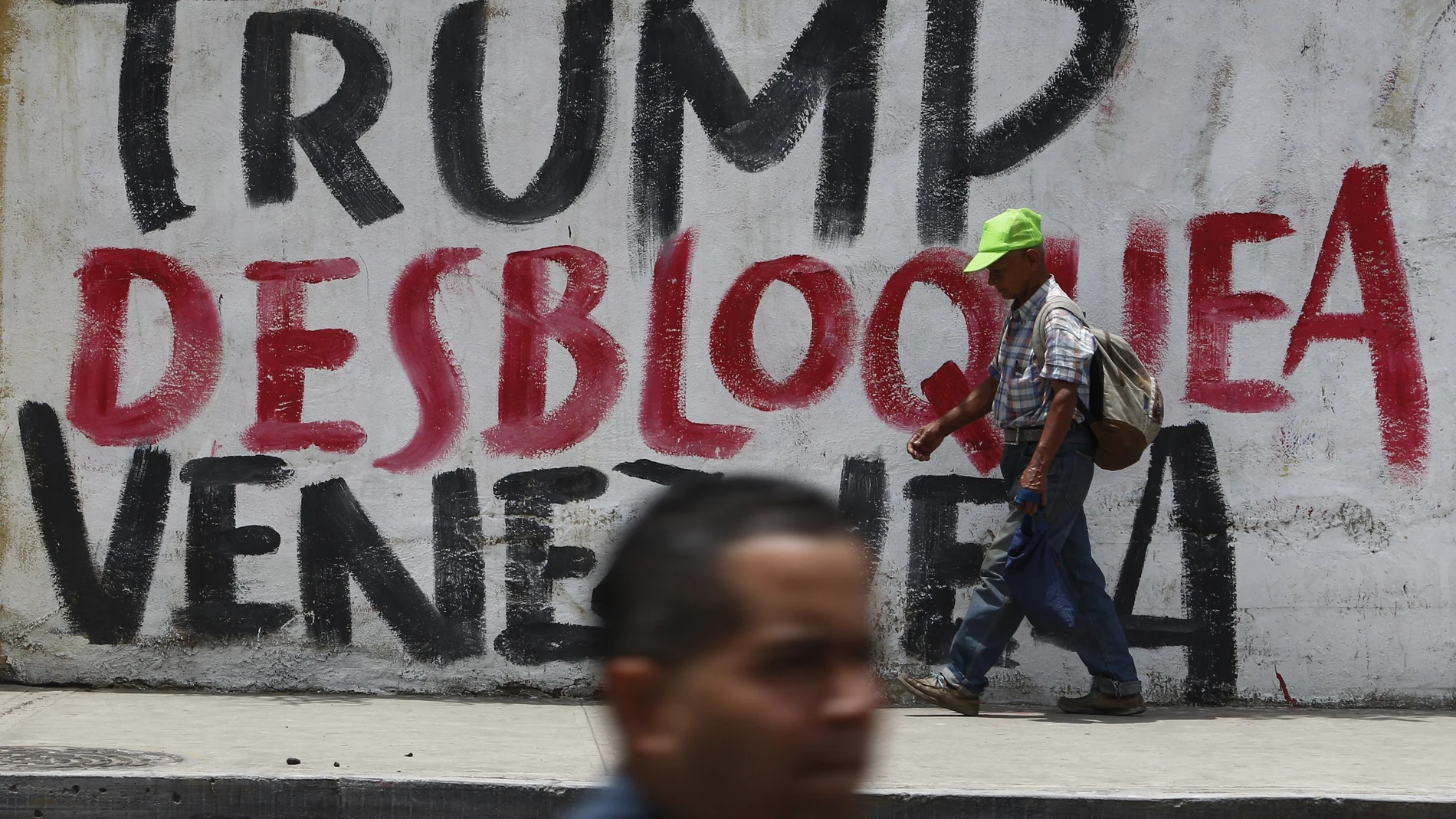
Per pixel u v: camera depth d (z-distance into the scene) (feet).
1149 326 36.78
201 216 37.27
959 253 36.88
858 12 36.99
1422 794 25.85
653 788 6.20
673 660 6.09
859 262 36.99
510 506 37.14
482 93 37.22
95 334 37.22
